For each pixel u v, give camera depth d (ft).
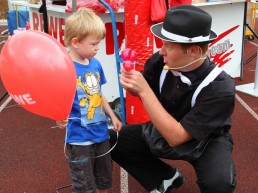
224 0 17.21
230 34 18.26
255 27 33.99
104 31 7.41
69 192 9.50
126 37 11.73
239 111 15.28
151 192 8.68
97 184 8.17
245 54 24.94
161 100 7.68
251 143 12.28
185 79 6.93
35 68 6.21
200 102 6.89
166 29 6.63
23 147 12.10
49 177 10.26
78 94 7.30
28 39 6.39
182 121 6.90
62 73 6.38
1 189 9.71
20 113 15.21
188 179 9.98
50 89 6.31
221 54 18.24
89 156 7.52
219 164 7.19
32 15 17.37
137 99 12.23
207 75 6.92
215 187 7.09
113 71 14.82
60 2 14.98
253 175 10.30
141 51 11.49
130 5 11.26
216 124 6.88
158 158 8.62
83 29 7.06
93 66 7.66
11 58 6.32
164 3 11.30
